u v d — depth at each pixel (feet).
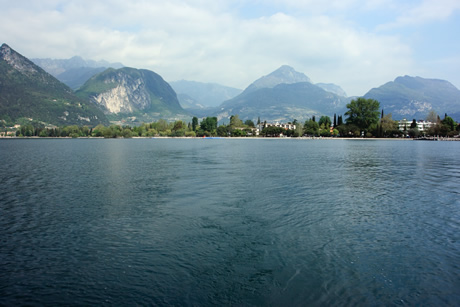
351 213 86.48
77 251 61.46
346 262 56.13
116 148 413.18
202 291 47.32
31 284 49.57
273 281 49.85
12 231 72.84
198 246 63.36
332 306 43.57
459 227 74.90
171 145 495.82
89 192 114.93
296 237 68.13
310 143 569.23
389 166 198.39
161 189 119.75
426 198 105.81
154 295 46.44
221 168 184.96
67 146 482.28
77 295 46.52
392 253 59.88
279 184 130.21
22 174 162.20
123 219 81.51
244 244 64.18
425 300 44.91
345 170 176.76
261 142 624.18
